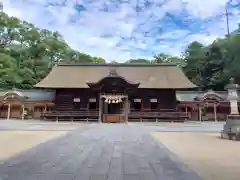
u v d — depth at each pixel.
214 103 30.58
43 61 46.03
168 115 28.45
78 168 5.39
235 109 13.15
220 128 19.23
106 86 27.88
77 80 31.98
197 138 12.45
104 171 5.14
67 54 54.47
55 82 31.16
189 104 32.16
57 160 6.26
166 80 31.47
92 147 8.47
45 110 30.84
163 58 65.62
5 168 5.35
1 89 38.16
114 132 14.15
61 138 11.06
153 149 8.20
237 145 9.98
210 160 6.87
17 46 43.41
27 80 42.06
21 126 19.86
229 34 46.72
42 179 4.48
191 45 54.78
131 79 32.00
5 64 38.66
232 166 6.12
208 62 46.75
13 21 42.22
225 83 41.59
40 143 9.48
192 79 49.09
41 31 50.66
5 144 9.64
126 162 6.11
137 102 30.83
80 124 23.02
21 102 30.77
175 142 10.83
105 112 30.50
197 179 4.69
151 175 4.91
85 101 30.64
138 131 14.91
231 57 41.03
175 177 4.79
